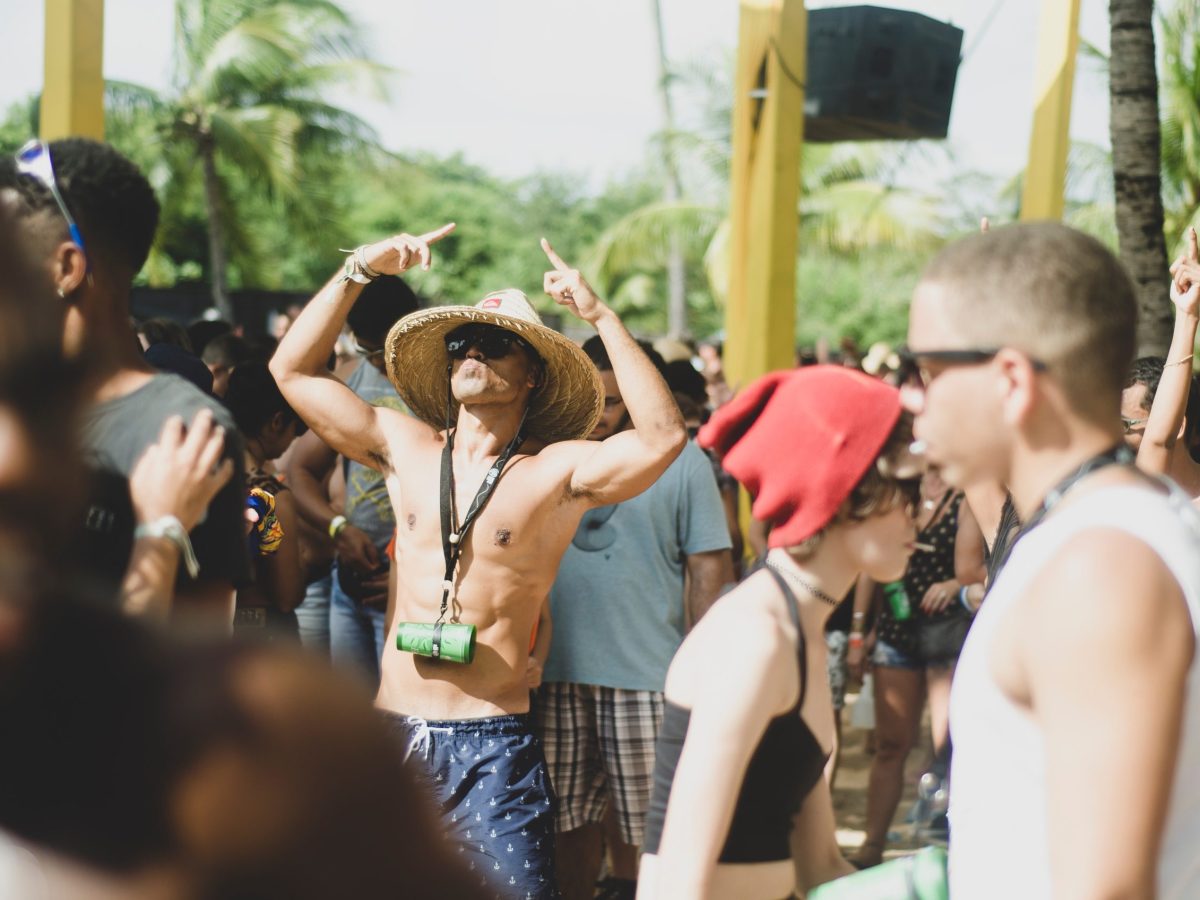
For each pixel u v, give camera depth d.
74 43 5.25
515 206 54.19
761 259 6.94
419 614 3.46
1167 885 1.38
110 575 2.00
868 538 2.05
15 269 1.31
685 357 7.21
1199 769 1.37
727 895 1.99
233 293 19.83
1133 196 7.79
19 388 1.29
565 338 3.44
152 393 2.12
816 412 2.02
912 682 5.04
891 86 7.57
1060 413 1.50
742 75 7.06
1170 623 1.31
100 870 0.56
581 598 4.10
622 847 4.43
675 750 2.04
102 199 2.11
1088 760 1.28
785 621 2.01
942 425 1.57
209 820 0.57
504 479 3.44
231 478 2.15
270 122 27.61
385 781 0.60
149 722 0.57
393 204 48.81
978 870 1.47
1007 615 1.44
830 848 2.26
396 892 0.59
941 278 1.56
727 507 6.16
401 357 3.67
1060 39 8.06
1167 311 7.82
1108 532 1.37
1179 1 18.64
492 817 3.29
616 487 3.35
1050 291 1.48
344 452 3.63
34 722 0.57
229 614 2.19
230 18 28.02
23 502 1.29
